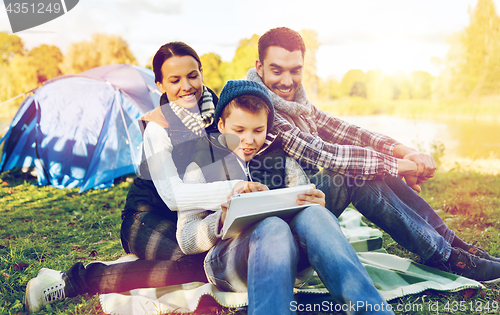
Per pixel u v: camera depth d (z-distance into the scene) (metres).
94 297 2.00
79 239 3.43
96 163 5.65
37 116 6.04
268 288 1.41
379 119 19.41
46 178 5.89
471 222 3.49
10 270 2.54
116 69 6.19
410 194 2.33
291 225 1.67
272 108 1.97
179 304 1.88
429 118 19.73
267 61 2.35
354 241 2.79
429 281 2.10
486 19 26.47
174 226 2.07
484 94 24.61
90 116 5.87
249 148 1.92
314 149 2.08
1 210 4.55
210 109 2.13
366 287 1.43
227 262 1.70
